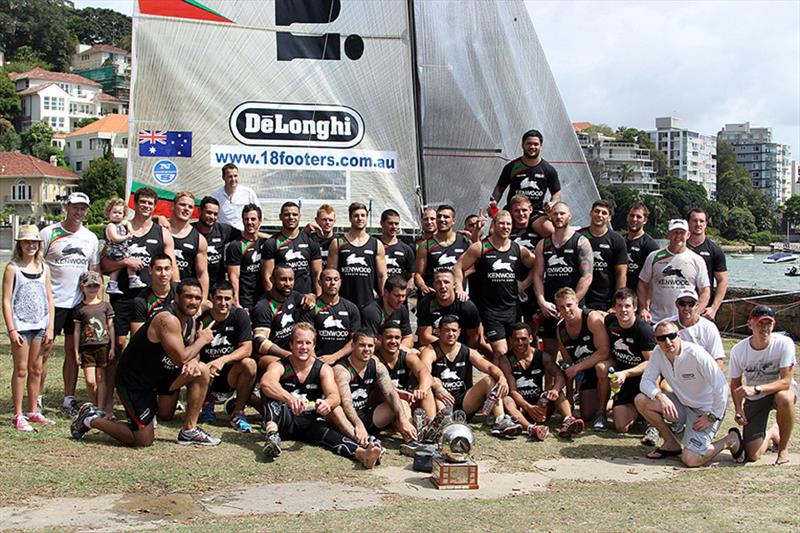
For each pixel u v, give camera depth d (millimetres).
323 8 10234
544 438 6906
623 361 7281
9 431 6395
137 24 9812
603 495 5250
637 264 8414
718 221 102312
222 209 9188
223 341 6980
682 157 149875
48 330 6707
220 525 4457
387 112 10500
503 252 7844
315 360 6551
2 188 66375
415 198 10680
